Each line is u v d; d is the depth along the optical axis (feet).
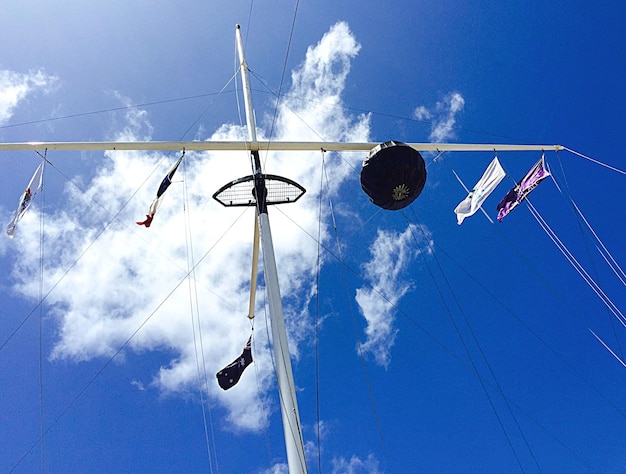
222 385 42.73
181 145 38.04
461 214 43.86
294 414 28.12
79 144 36.88
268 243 34.65
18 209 36.73
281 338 30.76
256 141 39.27
